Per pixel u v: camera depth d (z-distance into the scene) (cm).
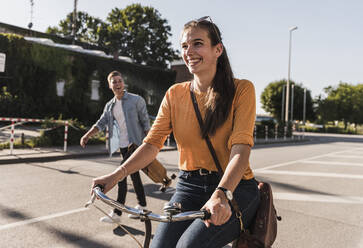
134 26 4125
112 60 2206
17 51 1773
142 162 170
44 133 1084
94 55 2106
